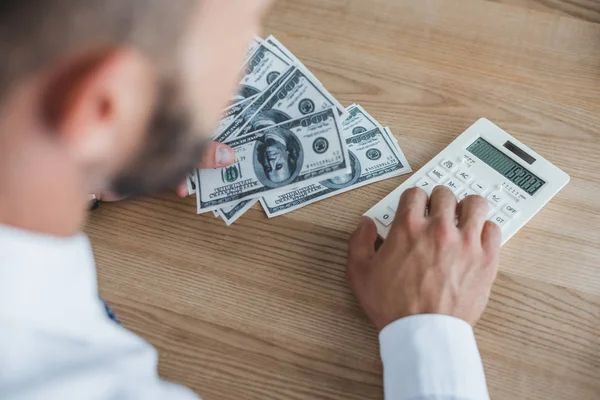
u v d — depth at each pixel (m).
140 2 0.27
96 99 0.28
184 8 0.28
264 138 0.70
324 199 0.66
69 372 0.35
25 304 0.34
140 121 0.31
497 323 0.58
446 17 0.81
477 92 0.74
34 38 0.27
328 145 0.69
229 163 0.68
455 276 0.55
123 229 0.65
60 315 0.36
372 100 0.74
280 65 0.76
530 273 0.61
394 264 0.56
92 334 0.39
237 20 0.32
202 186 0.67
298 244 0.63
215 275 0.61
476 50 0.78
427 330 0.52
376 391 0.54
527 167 0.66
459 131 0.71
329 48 0.79
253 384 0.55
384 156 0.69
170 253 0.63
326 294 0.60
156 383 0.41
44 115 0.29
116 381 0.37
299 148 0.69
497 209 0.63
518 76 0.76
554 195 0.65
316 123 0.70
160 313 0.59
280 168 0.68
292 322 0.58
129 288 0.61
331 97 0.72
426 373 0.50
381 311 0.55
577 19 0.80
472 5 0.82
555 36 0.79
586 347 0.56
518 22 0.80
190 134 0.35
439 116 0.73
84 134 0.29
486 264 0.57
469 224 0.58
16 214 0.34
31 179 0.32
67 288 0.37
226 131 0.70
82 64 0.27
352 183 0.67
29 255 0.34
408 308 0.54
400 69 0.77
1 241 0.33
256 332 0.58
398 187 0.66
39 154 0.31
